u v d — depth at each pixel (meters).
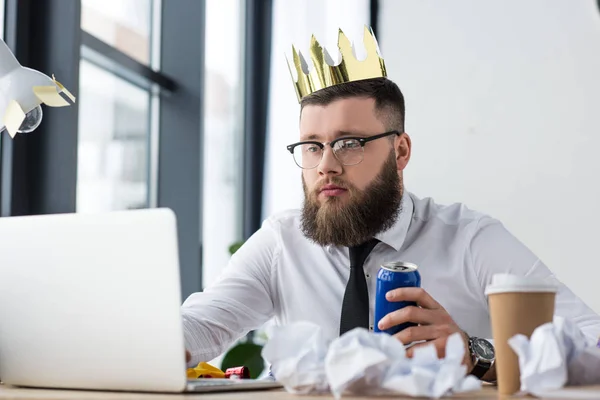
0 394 1.06
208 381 1.17
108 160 2.96
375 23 3.67
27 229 1.15
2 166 2.42
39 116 1.42
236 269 1.90
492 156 3.50
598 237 3.35
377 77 1.81
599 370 1.00
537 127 3.46
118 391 1.09
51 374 1.14
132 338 1.06
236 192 3.93
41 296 1.14
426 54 3.60
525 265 1.80
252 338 3.67
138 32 3.20
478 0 3.55
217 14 3.66
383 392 0.95
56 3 2.52
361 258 1.75
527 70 3.48
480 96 3.53
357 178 1.74
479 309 1.86
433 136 3.58
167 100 3.37
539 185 3.44
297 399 0.95
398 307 1.27
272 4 3.97
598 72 3.39
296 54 1.83
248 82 4.01
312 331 1.00
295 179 3.76
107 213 1.08
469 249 1.85
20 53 2.46
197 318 1.69
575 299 1.68
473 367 1.39
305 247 1.89
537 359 0.91
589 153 3.38
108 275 1.08
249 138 4.00
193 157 3.34
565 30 3.44
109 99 2.96
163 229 1.04
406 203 1.88
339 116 1.75
